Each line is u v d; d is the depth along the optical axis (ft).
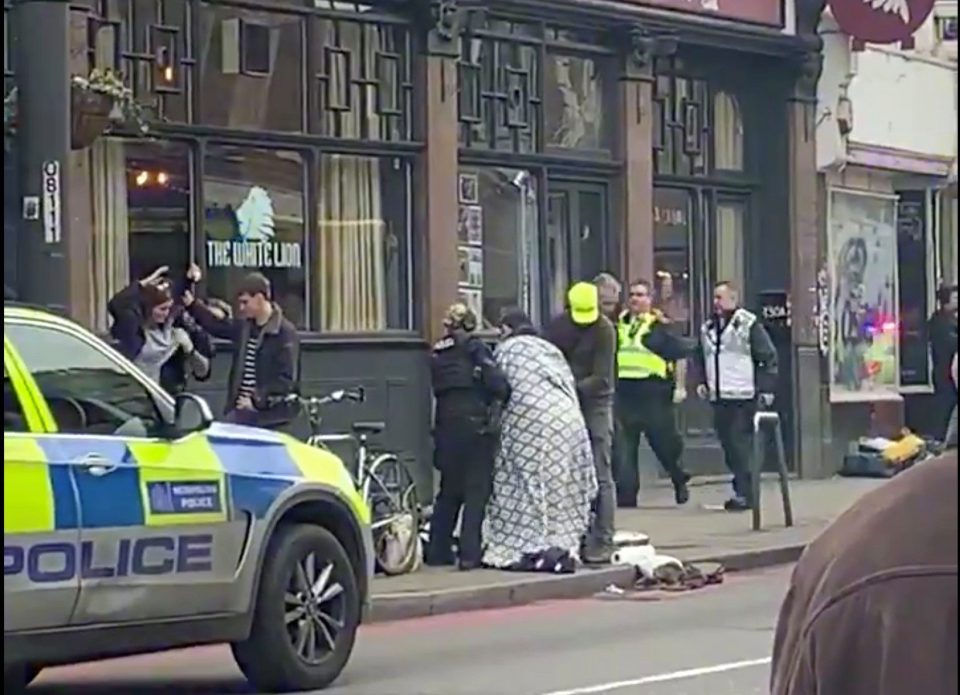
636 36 88.22
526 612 58.39
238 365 61.26
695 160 94.07
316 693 42.34
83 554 37.01
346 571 43.42
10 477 35.63
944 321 95.66
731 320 81.66
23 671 43.01
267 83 74.79
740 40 93.45
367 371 77.87
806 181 96.94
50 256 64.39
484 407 62.90
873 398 101.60
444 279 80.23
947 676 9.65
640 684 44.11
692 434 92.17
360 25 78.18
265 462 41.63
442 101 80.28
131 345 61.62
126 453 38.27
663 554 67.62
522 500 63.05
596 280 72.54
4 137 65.57
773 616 56.70
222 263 73.26
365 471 61.98
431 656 48.83
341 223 77.66
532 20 84.38
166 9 71.36
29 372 36.99
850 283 100.83
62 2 64.54
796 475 96.89
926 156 103.40
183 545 39.17
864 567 10.03
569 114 86.74
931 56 104.32
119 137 69.97
